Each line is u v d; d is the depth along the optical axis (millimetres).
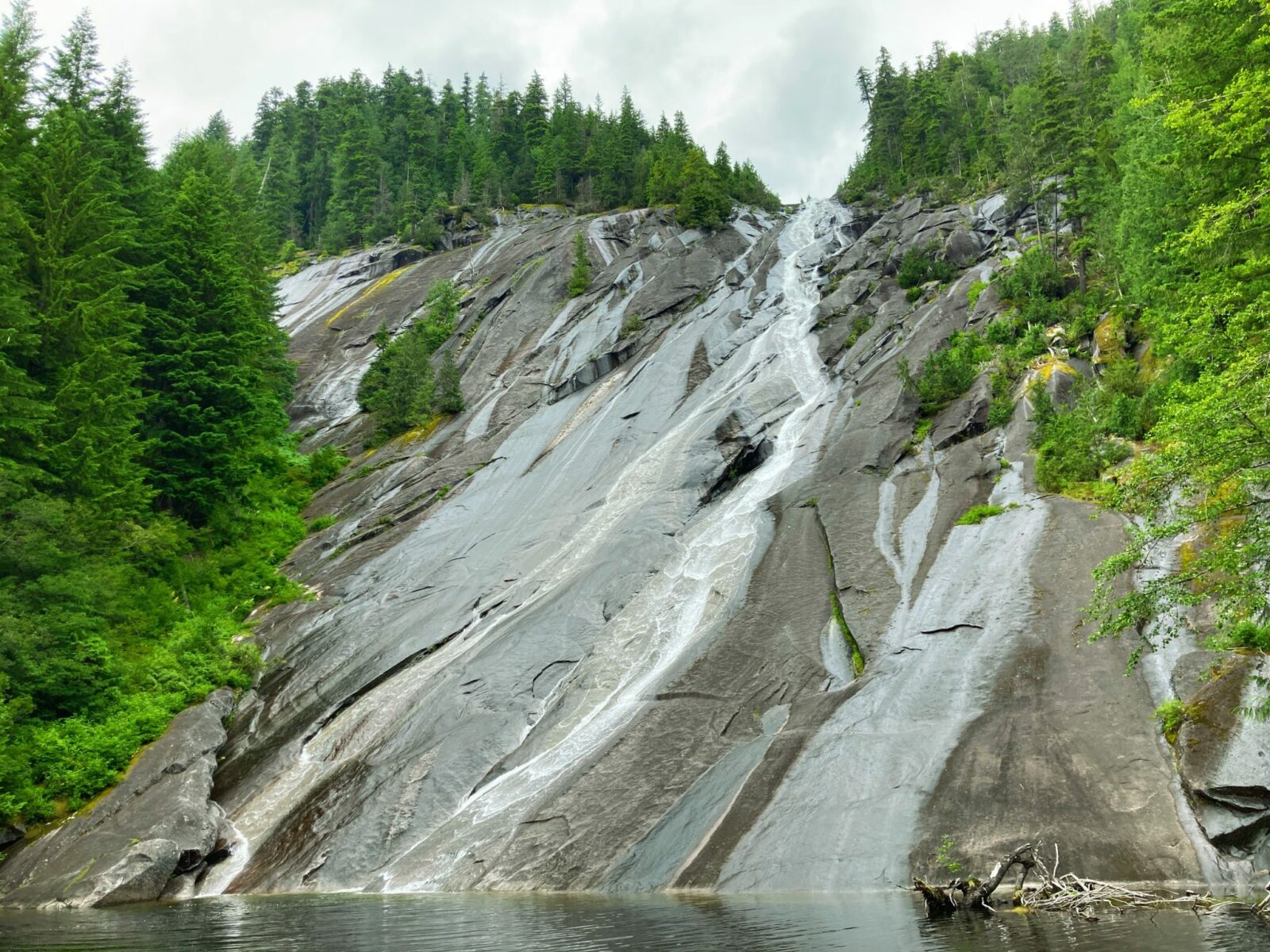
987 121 79375
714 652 24344
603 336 57125
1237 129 20109
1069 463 27828
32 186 34969
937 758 17812
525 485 42375
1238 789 14430
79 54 46719
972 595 23391
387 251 95188
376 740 25000
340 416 61406
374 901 17062
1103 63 59781
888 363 42562
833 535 28969
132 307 36125
